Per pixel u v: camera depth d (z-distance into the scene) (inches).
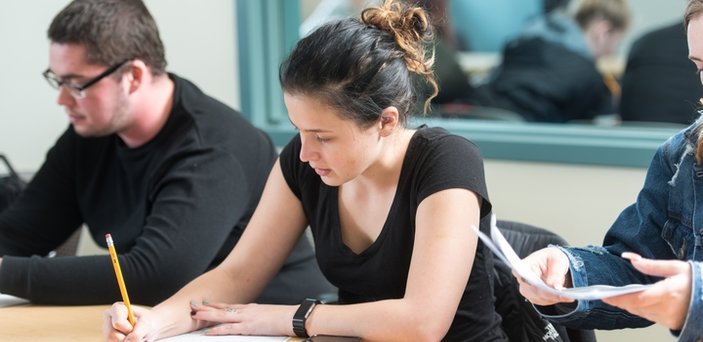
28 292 82.8
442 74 160.2
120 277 70.7
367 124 67.8
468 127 126.0
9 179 116.6
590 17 164.2
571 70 158.7
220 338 71.7
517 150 117.5
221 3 134.0
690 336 56.2
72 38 89.5
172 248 86.5
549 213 117.0
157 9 137.7
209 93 136.7
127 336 70.6
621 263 69.8
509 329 78.2
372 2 71.9
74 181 101.6
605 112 160.6
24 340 72.1
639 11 175.0
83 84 90.6
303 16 178.5
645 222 71.2
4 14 142.6
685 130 71.2
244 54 133.0
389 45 68.7
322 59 66.1
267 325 72.0
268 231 80.4
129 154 95.3
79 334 73.6
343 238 76.6
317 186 78.0
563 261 68.5
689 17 62.6
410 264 72.4
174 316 73.6
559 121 159.5
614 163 111.3
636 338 111.9
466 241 70.1
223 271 79.7
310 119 67.3
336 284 78.3
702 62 62.2
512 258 59.1
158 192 92.0
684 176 69.6
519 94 159.6
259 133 98.1
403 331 68.3
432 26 72.4
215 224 89.2
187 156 91.8
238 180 92.2
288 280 97.8
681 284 55.9
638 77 139.3
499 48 187.8
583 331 78.7
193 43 136.6
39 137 144.4
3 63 143.8
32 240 100.9
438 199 70.8
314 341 68.5
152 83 93.2
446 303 68.7
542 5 175.2
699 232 67.9
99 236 99.0
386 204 74.2
